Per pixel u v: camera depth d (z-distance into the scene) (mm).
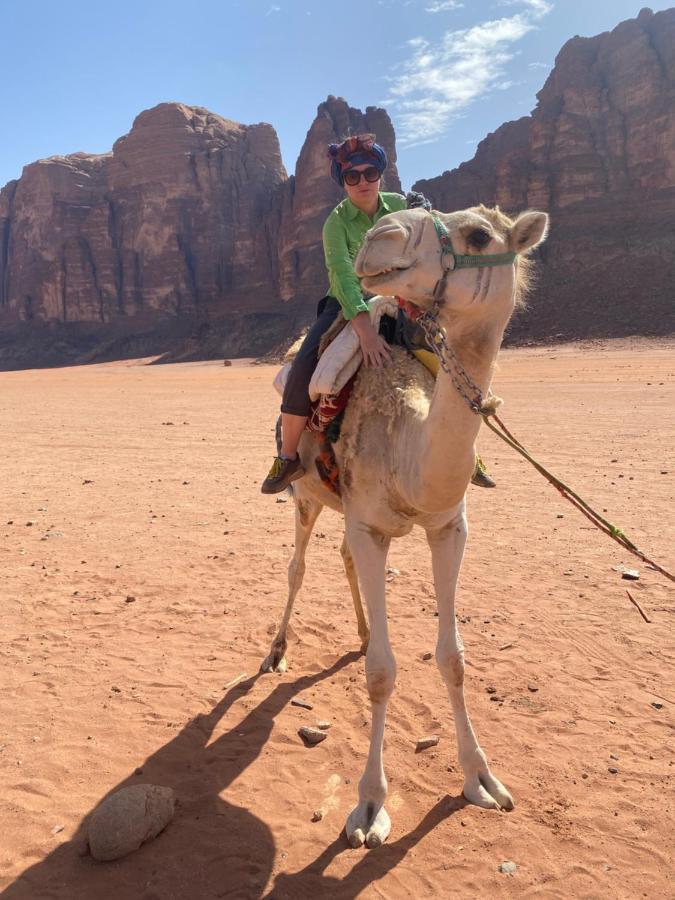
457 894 3895
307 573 8875
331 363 4688
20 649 6934
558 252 114000
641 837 4281
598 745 5176
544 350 83562
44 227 184250
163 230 176375
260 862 4152
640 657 6445
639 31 121062
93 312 179125
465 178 145875
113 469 16656
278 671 6449
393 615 7523
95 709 5820
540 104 129375
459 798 4645
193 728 5531
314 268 152625
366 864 4109
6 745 5340
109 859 4180
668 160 114875
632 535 9836
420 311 3750
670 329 84125
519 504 11906
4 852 4285
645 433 18797
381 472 4352
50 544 10359
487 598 7867
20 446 21047
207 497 13305
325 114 152750
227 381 61438
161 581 8719
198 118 182000
